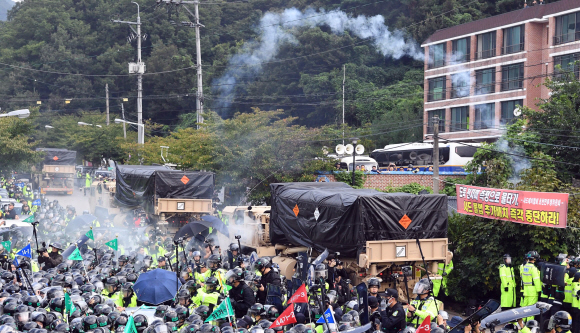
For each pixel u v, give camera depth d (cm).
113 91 11675
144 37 7000
